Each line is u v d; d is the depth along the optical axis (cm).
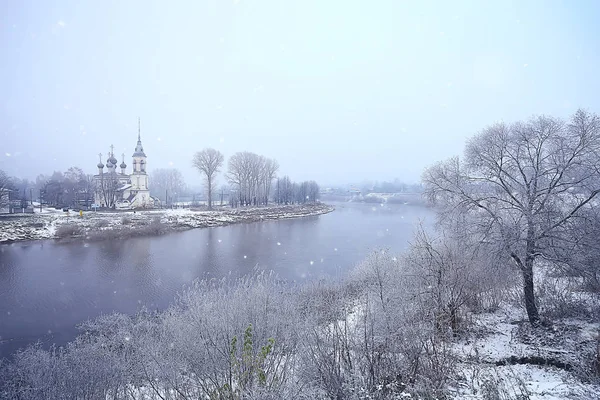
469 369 1076
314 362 820
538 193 1545
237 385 717
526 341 1373
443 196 1925
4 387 1012
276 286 1642
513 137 1655
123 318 1759
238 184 7894
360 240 4062
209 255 3369
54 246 3734
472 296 1675
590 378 1020
